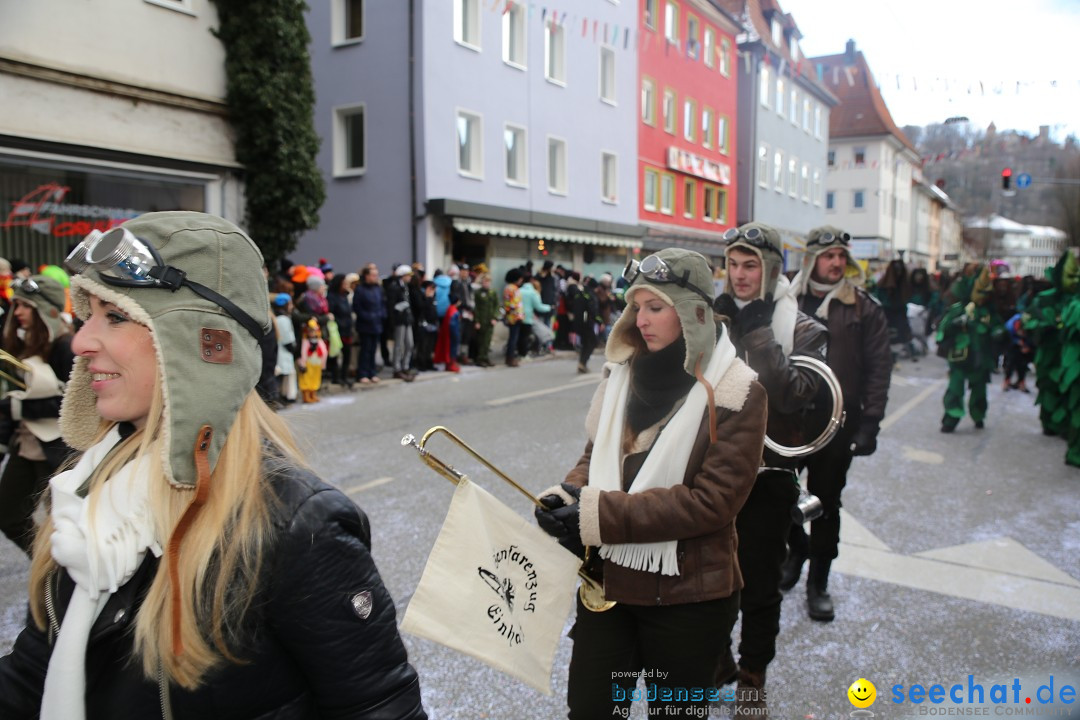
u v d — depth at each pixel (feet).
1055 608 12.28
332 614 3.64
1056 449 24.45
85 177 34.60
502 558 6.09
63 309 11.95
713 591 6.38
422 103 53.93
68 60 32.78
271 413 4.10
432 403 31.55
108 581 3.51
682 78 88.43
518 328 46.75
